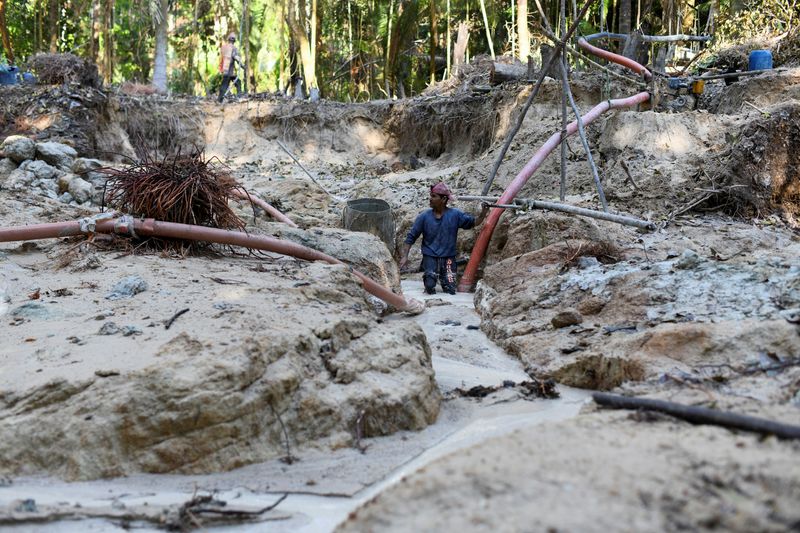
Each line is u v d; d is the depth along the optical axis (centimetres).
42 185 1261
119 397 436
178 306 604
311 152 2470
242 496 408
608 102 1301
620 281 739
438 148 2392
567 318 703
